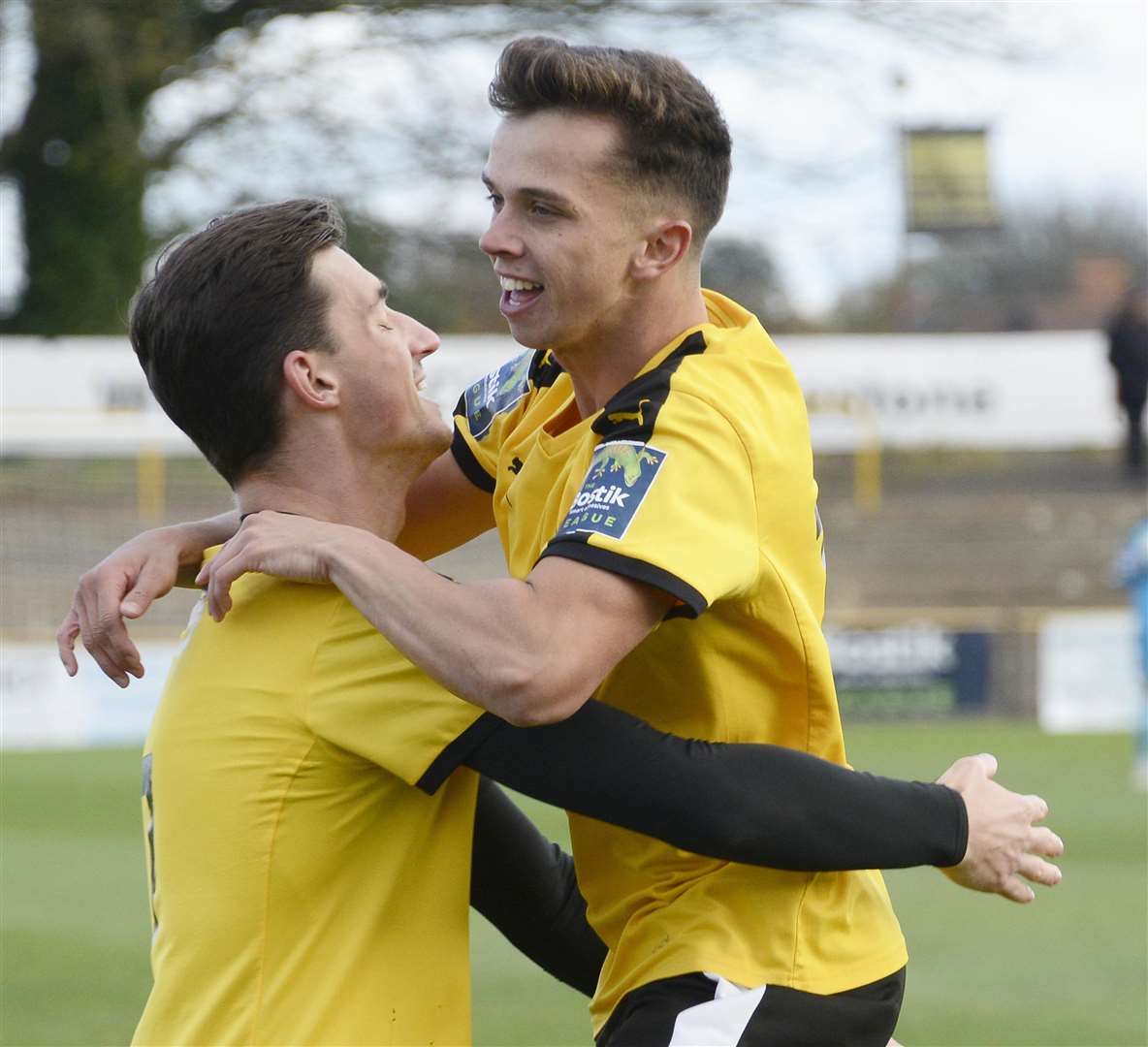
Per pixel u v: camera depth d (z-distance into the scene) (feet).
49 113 200.85
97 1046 55.21
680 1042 23.00
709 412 23.13
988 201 190.39
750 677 24.11
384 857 22.70
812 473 24.41
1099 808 111.04
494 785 27.53
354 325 23.49
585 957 27.86
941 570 201.26
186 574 27.04
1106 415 169.78
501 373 29.48
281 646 22.76
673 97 23.80
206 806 22.74
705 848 22.15
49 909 78.89
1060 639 171.22
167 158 192.13
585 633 21.38
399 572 21.54
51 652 153.58
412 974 22.76
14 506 182.60
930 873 93.04
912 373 170.19
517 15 183.21
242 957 22.43
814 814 22.43
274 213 23.58
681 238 24.36
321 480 23.70
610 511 22.18
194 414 23.53
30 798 115.65
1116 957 70.79
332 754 22.43
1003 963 69.72
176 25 183.42
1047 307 352.90
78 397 161.38
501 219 24.02
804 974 23.81
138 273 208.03
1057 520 206.28
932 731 159.12
